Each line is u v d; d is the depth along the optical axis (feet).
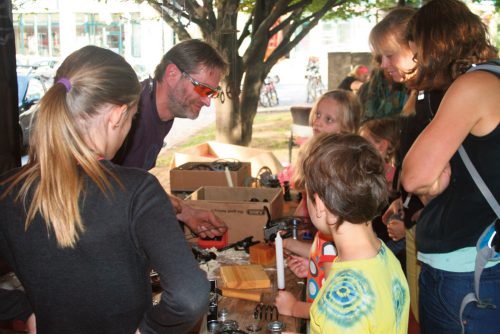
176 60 6.86
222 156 13.37
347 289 4.17
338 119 9.12
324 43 44.50
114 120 3.69
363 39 43.27
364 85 13.55
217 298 5.78
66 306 3.59
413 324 9.25
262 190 8.83
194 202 7.93
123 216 3.49
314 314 4.29
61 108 3.48
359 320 4.08
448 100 5.11
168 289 3.48
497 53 5.58
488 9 21.29
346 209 4.23
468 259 5.22
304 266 6.57
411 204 6.99
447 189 5.34
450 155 5.08
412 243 7.38
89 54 3.68
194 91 6.93
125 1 12.53
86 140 3.61
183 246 3.58
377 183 4.29
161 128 7.32
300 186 8.58
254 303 5.98
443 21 5.30
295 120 21.16
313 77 37.58
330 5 17.78
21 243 3.58
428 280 5.57
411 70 6.43
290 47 17.49
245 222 7.78
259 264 6.98
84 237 3.46
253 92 17.16
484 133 5.02
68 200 3.42
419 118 6.13
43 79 11.03
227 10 14.82
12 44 7.18
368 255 4.35
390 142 9.07
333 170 4.26
